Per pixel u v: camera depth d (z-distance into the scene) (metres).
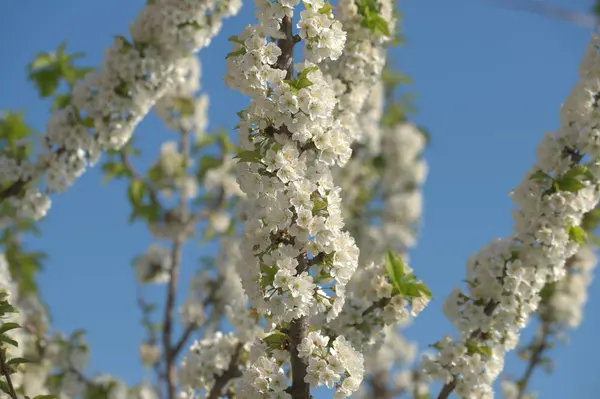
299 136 3.83
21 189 6.67
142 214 10.40
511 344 5.40
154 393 9.49
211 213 10.98
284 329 4.09
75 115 6.58
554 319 9.23
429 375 5.25
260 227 3.88
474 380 5.12
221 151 11.28
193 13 6.67
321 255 3.90
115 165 9.80
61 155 6.63
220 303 10.09
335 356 3.79
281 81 3.87
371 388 11.48
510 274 5.28
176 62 6.73
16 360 4.54
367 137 12.42
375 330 4.98
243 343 5.93
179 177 10.96
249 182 3.95
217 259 10.56
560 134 5.51
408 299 4.95
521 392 9.15
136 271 10.97
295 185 3.76
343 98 5.61
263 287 3.78
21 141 6.86
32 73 8.36
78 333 8.62
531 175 5.45
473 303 5.35
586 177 5.39
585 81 5.49
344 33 4.12
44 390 7.73
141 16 6.74
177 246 10.52
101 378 8.78
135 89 6.62
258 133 3.96
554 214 5.37
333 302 3.87
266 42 4.13
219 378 6.00
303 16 4.05
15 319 6.51
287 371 4.43
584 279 9.39
